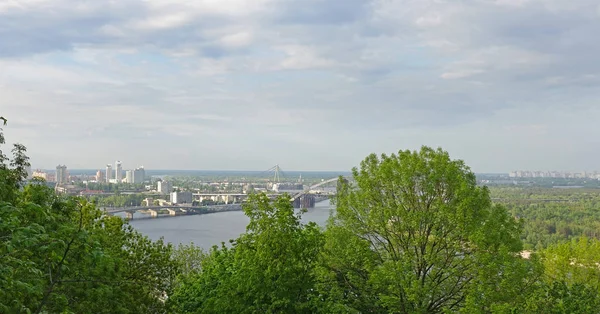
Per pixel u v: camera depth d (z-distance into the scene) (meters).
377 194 29.25
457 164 29.50
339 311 25.97
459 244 27.45
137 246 30.09
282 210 28.89
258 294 27.16
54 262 14.42
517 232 27.66
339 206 30.12
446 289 27.47
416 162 28.78
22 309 12.82
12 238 12.76
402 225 28.11
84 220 24.64
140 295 26.36
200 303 31.69
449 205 27.50
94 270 19.30
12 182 18.89
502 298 24.70
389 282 26.19
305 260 28.62
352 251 27.47
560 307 25.28
